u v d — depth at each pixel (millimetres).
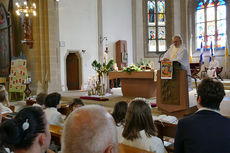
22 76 11094
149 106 2631
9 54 13102
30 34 11438
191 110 5973
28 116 1343
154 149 2451
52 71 11672
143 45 18031
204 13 17969
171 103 5965
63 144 979
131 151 2184
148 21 18328
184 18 18531
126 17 17156
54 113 3916
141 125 2533
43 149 1389
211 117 1896
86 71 14922
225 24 17047
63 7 13820
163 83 6090
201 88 1991
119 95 10195
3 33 13680
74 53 14672
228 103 7730
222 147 1805
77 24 14492
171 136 3557
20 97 12023
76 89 14719
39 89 11508
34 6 10445
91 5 15180
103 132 962
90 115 992
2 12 13531
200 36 18234
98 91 9961
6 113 4219
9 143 1306
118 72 9047
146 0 18156
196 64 15320
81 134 944
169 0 18594
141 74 8289
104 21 15758
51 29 11680
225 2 16953
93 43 15297
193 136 1858
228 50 16703
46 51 11625
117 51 16391
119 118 3166
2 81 12711
